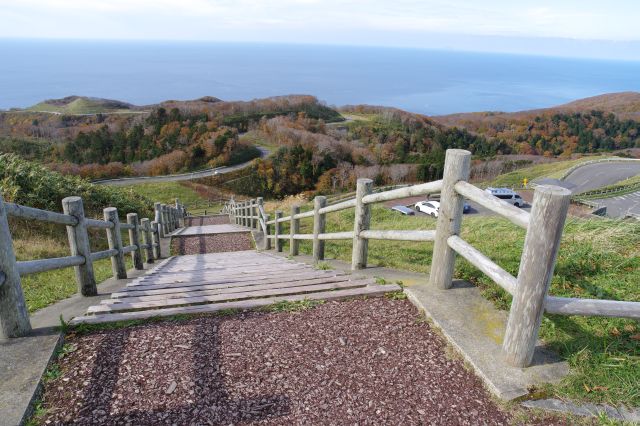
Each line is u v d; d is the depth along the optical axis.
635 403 2.07
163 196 37.12
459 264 4.10
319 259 5.93
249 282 4.33
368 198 4.20
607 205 25.72
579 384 2.21
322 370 2.51
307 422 2.08
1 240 2.58
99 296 3.98
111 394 2.23
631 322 2.72
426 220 11.74
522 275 2.26
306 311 3.28
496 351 2.54
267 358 2.62
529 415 2.07
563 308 2.23
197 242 12.06
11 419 1.96
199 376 2.41
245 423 2.06
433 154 63.03
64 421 2.03
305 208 18.62
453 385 2.34
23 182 9.74
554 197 2.04
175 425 2.02
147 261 8.23
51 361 2.50
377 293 3.54
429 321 3.03
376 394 2.29
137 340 2.78
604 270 3.75
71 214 3.71
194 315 3.18
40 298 4.17
